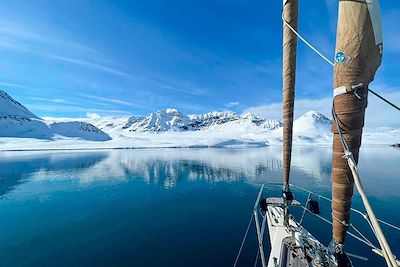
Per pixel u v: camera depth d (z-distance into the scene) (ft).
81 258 55.57
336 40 8.65
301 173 175.22
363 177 150.51
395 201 95.50
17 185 147.95
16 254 58.13
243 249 57.98
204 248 59.06
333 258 10.27
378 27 7.84
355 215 77.36
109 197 116.78
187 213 89.81
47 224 79.61
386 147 606.96
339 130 8.30
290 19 12.76
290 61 13.55
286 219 25.52
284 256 22.53
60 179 167.43
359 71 8.01
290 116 14.71
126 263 52.85
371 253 53.21
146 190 132.26
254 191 124.98
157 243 62.95
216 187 137.59
